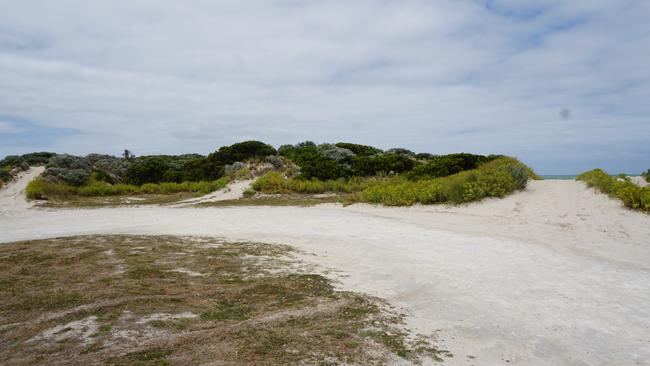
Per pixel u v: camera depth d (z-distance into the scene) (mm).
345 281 6535
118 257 8000
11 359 3842
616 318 5051
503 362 3959
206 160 31250
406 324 4836
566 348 4262
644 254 8336
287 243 9516
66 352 3967
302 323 4773
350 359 3922
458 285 6371
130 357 3859
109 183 31438
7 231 11961
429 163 22203
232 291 5895
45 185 24266
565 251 8547
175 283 6270
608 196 13781
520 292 6035
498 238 9820
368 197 16891
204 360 3816
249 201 19828
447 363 3916
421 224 11898
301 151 34125
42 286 6070
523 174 16422
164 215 15219
